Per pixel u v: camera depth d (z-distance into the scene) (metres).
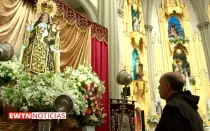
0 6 4.27
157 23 14.34
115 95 7.14
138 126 10.73
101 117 4.74
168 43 13.74
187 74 12.96
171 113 1.84
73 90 4.04
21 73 3.77
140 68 11.77
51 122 3.20
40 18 5.02
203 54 13.35
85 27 6.39
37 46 4.78
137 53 12.27
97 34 6.82
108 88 6.70
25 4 4.87
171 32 14.14
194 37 13.84
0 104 3.27
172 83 2.11
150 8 14.26
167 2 14.57
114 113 6.00
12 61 3.88
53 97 3.31
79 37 6.13
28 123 3.36
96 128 5.88
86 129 4.32
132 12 12.80
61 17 5.63
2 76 3.57
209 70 12.78
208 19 13.92
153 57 13.03
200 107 12.05
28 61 4.53
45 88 3.43
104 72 6.71
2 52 3.17
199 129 1.81
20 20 4.68
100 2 8.12
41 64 4.75
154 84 12.07
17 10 4.64
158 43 13.70
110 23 7.91
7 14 4.39
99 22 7.83
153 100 11.66
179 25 14.34
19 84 3.40
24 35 4.61
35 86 3.41
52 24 5.21
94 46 6.57
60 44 5.49
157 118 10.60
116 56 7.64
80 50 6.09
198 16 14.20
